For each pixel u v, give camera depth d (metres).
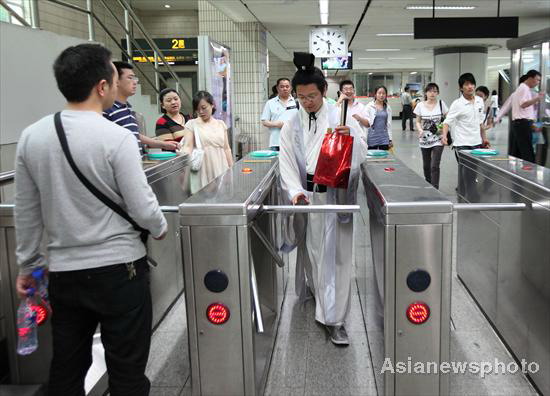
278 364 2.60
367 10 9.30
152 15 15.06
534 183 2.28
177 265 3.50
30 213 1.66
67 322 1.73
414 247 1.87
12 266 2.20
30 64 4.30
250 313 1.91
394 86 29.30
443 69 15.91
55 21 6.94
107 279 1.62
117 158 1.58
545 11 9.65
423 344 1.94
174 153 3.58
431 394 1.98
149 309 1.78
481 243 3.15
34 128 1.61
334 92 29.08
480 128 6.32
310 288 3.11
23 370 2.28
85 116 1.61
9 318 2.24
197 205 1.86
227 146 4.23
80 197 1.59
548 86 7.60
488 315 3.02
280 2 8.46
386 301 1.91
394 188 2.09
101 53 1.65
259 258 2.53
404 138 15.89
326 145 2.49
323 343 2.80
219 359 1.96
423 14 9.77
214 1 8.35
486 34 7.84
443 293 1.90
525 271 2.41
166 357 2.72
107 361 1.74
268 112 5.72
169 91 4.33
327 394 2.32
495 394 2.29
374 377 2.45
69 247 1.62
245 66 10.52
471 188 3.37
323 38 11.09
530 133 7.46
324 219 2.69
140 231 1.71
